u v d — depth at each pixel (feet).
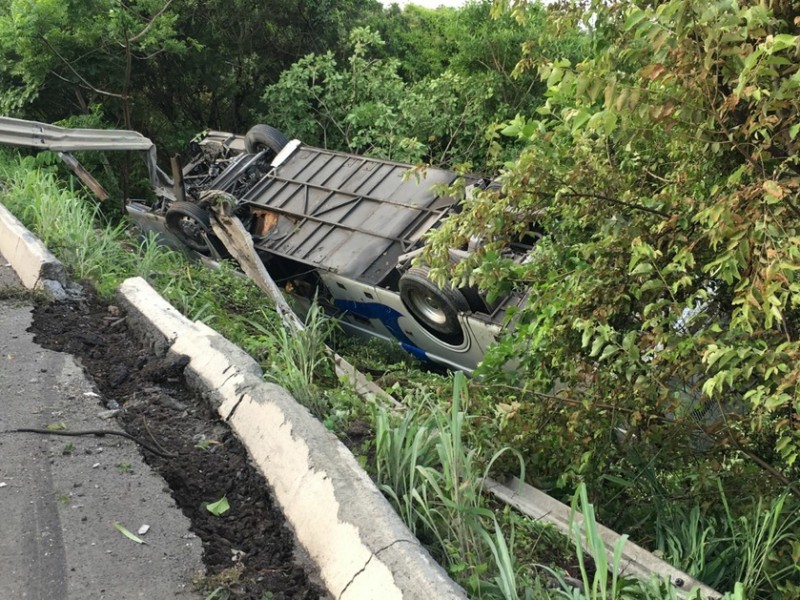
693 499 14.28
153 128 57.77
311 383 15.03
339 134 52.65
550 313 14.05
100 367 15.78
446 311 25.17
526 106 46.93
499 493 13.94
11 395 13.98
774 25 10.74
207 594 9.59
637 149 13.66
